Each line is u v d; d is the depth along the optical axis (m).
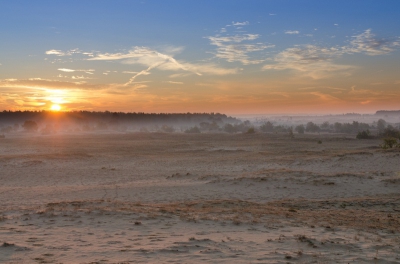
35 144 84.25
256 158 49.31
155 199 22.30
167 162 49.09
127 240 9.66
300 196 23.19
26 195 23.83
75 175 36.31
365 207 19.23
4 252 8.12
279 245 9.31
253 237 10.31
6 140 99.81
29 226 11.47
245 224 12.43
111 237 10.06
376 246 9.43
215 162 47.19
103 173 37.66
